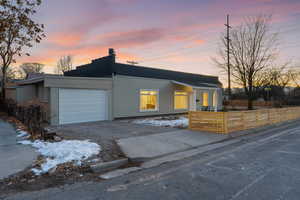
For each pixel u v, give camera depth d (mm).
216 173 3967
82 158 4699
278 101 25984
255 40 11039
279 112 12844
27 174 3803
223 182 3494
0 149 5379
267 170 4109
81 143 5875
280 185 3332
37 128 6996
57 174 3875
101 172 4125
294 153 5516
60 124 10531
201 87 15484
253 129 9773
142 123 11148
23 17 9109
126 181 3602
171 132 8406
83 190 3207
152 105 14727
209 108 18656
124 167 4496
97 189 3244
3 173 3812
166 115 15602
